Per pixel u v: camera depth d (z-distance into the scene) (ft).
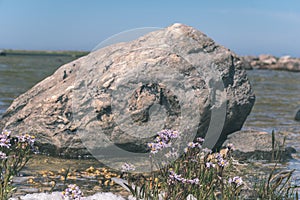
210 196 16.25
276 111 52.11
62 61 181.98
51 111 27.12
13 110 29.30
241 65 29.27
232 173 22.66
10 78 84.79
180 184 15.64
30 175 21.42
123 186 20.22
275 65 170.91
